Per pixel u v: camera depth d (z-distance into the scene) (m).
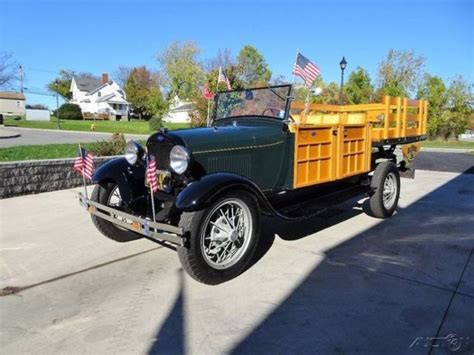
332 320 2.88
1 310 3.03
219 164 3.96
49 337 2.67
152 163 3.44
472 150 19.42
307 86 5.10
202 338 2.66
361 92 25.75
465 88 26.78
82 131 25.94
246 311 3.01
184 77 35.62
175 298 3.22
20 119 46.19
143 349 2.54
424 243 4.55
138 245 4.45
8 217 5.53
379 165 5.68
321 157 4.74
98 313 2.99
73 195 6.96
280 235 4.84
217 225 3.52
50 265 3.88
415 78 28.50
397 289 3.37
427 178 9.51
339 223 5.39
